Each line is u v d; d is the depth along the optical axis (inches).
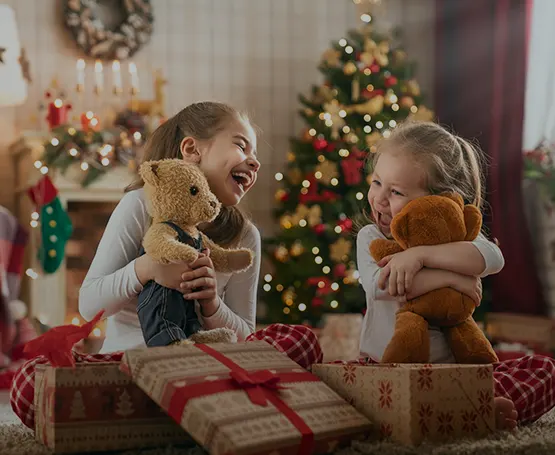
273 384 54.6
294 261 201.6
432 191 73.4
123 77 223.9
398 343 67.0
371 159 88.4
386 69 213.2
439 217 69.3
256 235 83.4
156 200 67.5
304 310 201.3
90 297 71.4
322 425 54.6
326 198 201.6
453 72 223.9
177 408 50.6
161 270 66.7
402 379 56.6
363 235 77.5
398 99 209.6
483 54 212.4
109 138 196.9
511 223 201.2
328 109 203.3
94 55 219.3
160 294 66.7
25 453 55.6
